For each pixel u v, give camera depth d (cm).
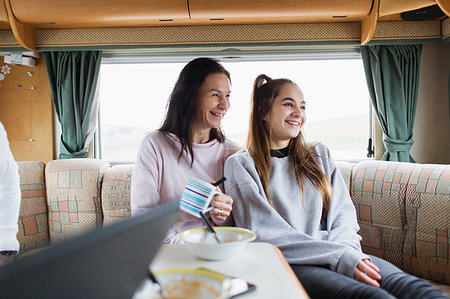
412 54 294
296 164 166
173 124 170
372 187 217
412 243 196
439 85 298
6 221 146
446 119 298
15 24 267
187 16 270
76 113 296
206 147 171
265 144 169
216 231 107
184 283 64
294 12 266
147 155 163
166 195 163
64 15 266
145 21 282
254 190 155
